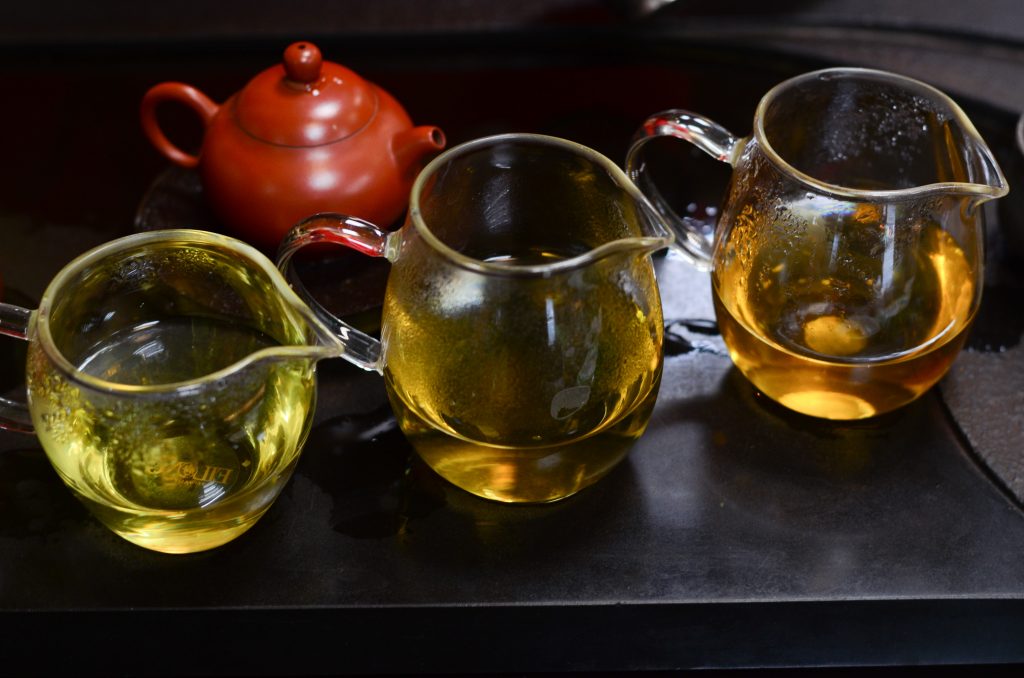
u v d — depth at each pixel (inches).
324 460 24.2
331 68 25.9
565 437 21.9
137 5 31.3
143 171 28.4
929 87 23.7
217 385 21.3
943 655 23.5
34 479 24.0
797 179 22.7
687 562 23.1
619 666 23.7
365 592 22.9
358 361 22.7
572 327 21.4
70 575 23.0
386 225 26.4
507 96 29.8
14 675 23.5
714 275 24.2
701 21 30.7
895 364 22.9
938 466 24.1
